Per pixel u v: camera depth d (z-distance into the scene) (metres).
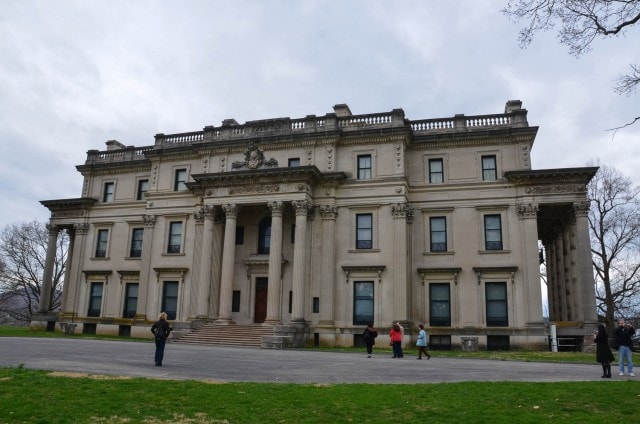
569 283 43.09
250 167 45.09
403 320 40.59
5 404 12.28
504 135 43.38
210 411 12.03
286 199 43.03
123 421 11.13
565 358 30.44
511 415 12.31
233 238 44.25
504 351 37.91
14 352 25.09
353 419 11.73
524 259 41.19
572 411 12.85
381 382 17.70
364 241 43.62
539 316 39.81
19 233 78.06
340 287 43.09
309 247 43.91
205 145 48.44
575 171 40.81
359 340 42.00
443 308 42.41
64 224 56.47
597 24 16.20
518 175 41.75
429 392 14.87
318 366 23.22
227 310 42.94
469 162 44.22
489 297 41.75
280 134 46.72
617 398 14.23
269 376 18.91
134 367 20.28
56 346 30.42
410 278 43.09
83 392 13.67
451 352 36.09
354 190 44.28
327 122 46.12
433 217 44.25
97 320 52.09
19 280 78.44
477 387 15.88
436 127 45.78
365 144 44.97
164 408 12.22
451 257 42.91
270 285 41.91
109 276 53.16
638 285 55.62
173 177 51.19
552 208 43.38
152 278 49.44
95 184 56.94
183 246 49.09
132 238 53.66
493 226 42.81
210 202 45.47
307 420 11.46
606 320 54.06
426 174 45.03
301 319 41.00
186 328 42.44
